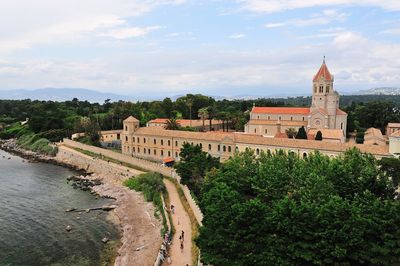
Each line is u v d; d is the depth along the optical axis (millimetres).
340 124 145250
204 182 76500
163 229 70000
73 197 101375
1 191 107750
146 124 193125
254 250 46312
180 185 95750
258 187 59406
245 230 47062
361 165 64625
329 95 142375
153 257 60719
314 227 45562
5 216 85062
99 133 174750
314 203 47469
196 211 73125
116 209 89438
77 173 132875
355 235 43125
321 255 44031
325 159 71375
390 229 44344
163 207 81125
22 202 96438
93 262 62250
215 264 47906
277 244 45562
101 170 128875
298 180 59281
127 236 72062
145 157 135875
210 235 49688
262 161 76500
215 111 192500
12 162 155750
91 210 89562
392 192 60062
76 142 164250
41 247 68062
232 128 187750
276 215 47094
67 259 63250
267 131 149750
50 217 84562
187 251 60125
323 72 142375
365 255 43281
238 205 49000
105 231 76125
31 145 187625
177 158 125500
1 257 63719
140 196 96250
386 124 181000
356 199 50875
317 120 138500
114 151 146875
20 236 73125
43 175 129625
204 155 93375
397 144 87812
